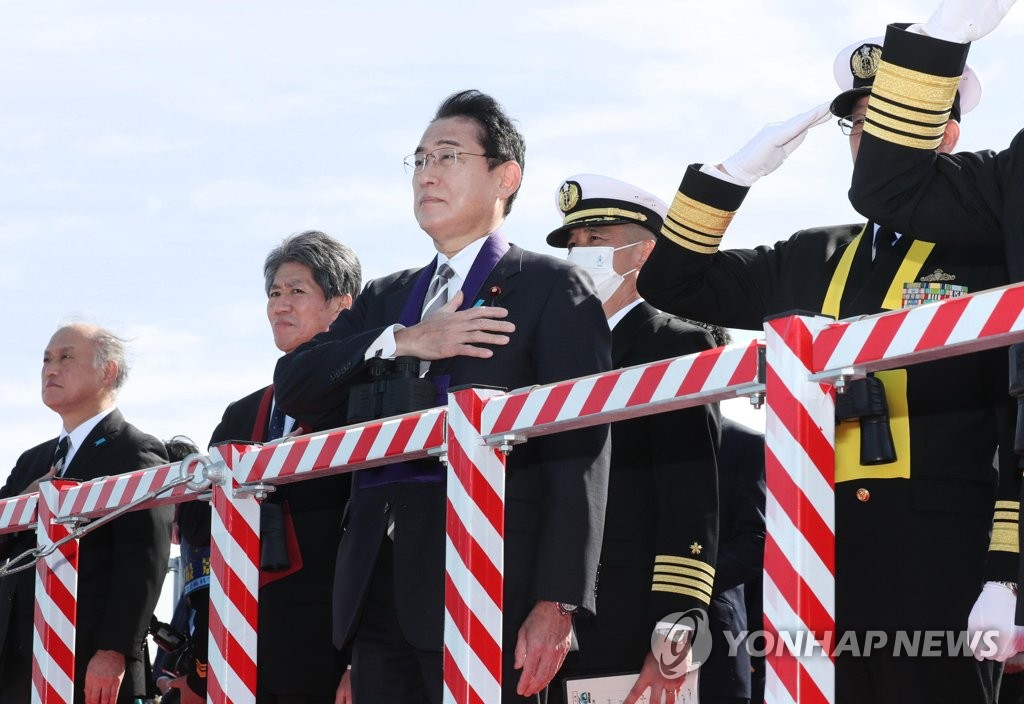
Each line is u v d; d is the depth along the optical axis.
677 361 4.14
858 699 4.83
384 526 5.13
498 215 5.65
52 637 6.13
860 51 5.55
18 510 6.52
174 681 7.79
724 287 5.85
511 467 5.07
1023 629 4.22
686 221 5.79
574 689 5.90
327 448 5.05
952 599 4.69
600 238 6.87
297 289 7.82
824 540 3.85
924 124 4.70
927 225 4.81
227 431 7.44
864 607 4.74
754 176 5.73
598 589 6.13
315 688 6.56
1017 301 3.51
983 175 4.75
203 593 7.58
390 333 5.23
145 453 8.34
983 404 4.82
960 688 4.71
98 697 7.68
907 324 3.70
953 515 4.75
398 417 4.85
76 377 8.38
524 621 4.91
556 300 5.23
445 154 5.58
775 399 3.89
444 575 4.96
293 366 5.50
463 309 5.36
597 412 4.29
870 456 4.51
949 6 4.65
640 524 6.21
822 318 3.93
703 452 6.12
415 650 5.21
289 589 6.59
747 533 7.16
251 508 5.41
